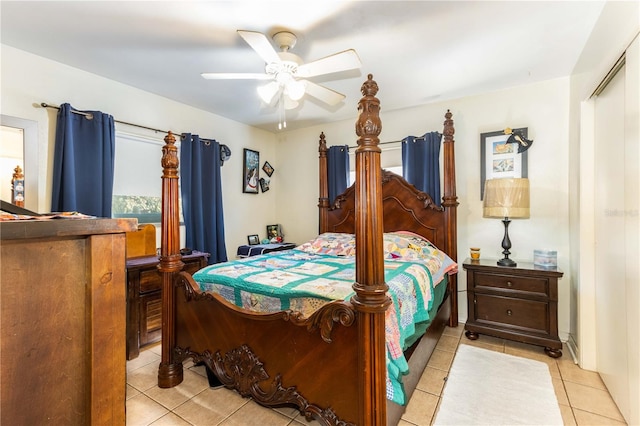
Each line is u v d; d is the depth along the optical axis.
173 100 3.27
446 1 1.73
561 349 2.42
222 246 3.60
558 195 2.79
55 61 2.43
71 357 0.54
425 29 2.00
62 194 2.40
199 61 2.44
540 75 2.71
